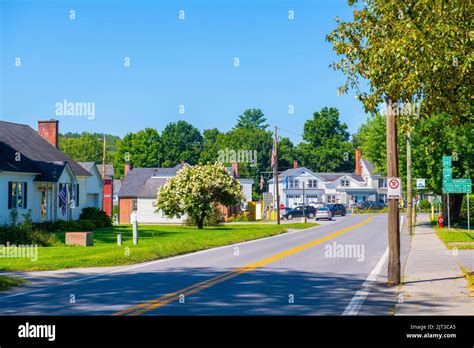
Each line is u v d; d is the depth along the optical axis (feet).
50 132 180.96
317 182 385.70
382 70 52.01
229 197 171.12
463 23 49.57
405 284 56.24
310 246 104.06
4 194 130.72
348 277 60.95
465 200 195.83
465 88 54.39
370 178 387.34
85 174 168.14
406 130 53.98
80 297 47.57
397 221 56.54
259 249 98.73
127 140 435.12
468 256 84.64
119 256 79.30
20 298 47.78
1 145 142.72
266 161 429.79
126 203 247.91
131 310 41.04
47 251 90.79
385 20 52.16
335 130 472.85
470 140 154.30
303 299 46.19
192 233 139.23
